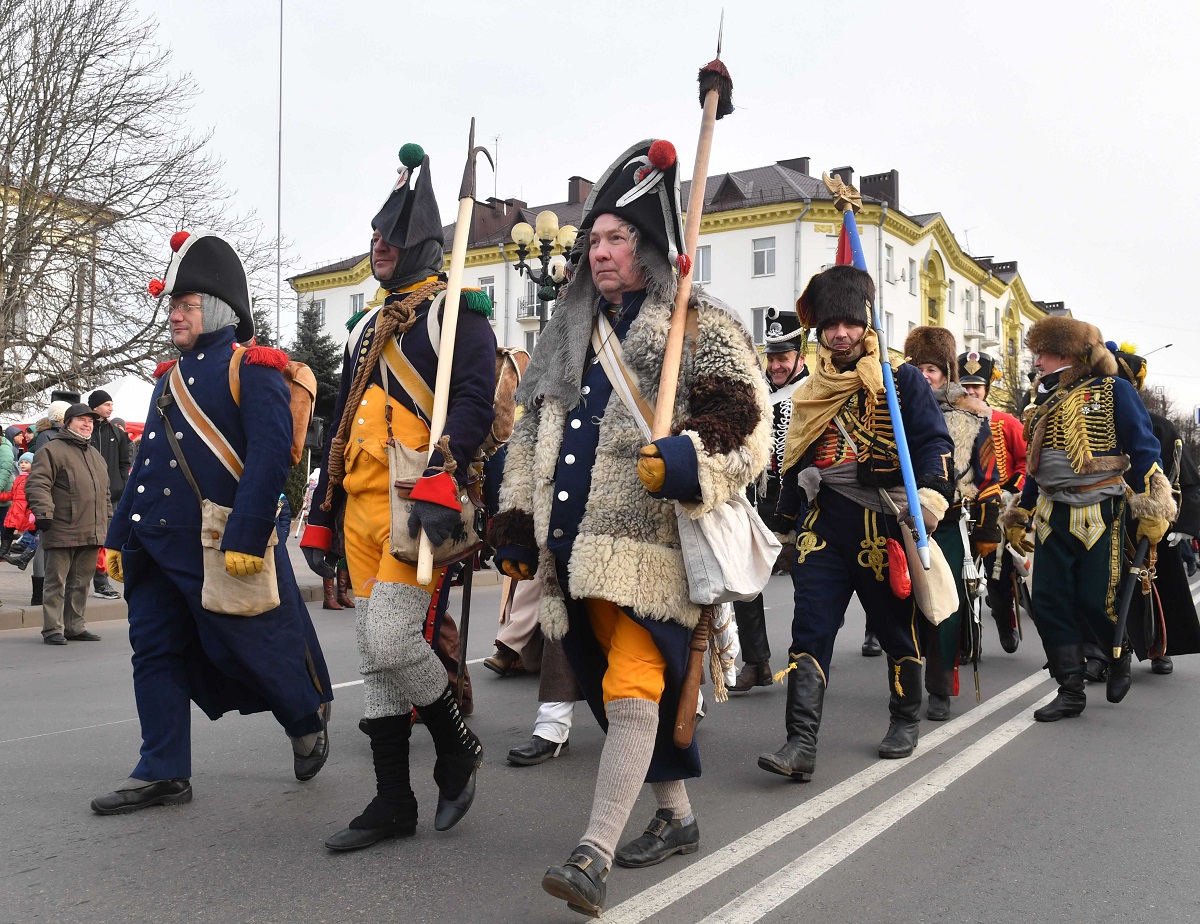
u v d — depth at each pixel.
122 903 2.98
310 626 4.07
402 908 2.95
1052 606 5.57
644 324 2.97
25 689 6.44
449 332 3.34
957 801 4.03
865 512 4.40
